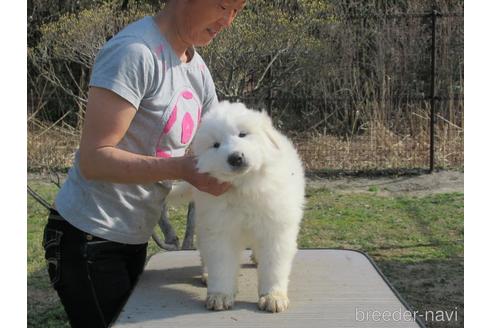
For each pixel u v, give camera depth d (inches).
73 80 362.6
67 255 103.0
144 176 92.3
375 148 336.8
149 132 99.7
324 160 335.0
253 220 97.7
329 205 276.5
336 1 371.9
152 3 349.7
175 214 264.2
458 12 339.3
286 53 328.8
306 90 350.3
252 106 323.3
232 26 307.3
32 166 335.9
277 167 97.3
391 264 210.8
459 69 346.9
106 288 104.1
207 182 93.3
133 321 91.6
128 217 104.1
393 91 353.1
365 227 247.1
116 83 92.4
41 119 373.7
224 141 94.7
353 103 348.2
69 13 374.9
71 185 104.3
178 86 102.7
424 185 305.7
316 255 127.7
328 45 339.6
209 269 98.1
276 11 316.2
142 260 115.3
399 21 353.7
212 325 90.0
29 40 390.9
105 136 92.5
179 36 102.9
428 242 230.7
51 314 176.6
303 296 102.4
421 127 339.3
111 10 337.4
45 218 263.4
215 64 313.4
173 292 104.5
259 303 96.3
